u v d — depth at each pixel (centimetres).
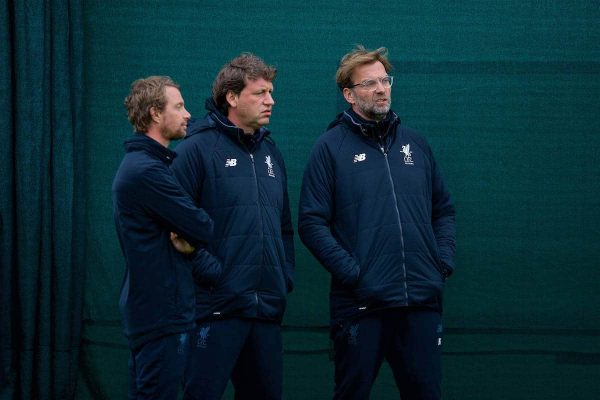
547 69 1741
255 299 1364
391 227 1443
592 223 1736
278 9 1748
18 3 1677
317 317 1744
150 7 1750
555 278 1738
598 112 1741
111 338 1738
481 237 1741
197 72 1750
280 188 1437
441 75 1744
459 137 1742
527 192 1742
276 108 1747
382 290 1421
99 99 1747
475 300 1741
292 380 1741
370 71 1479
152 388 1233
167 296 1237
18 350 1683
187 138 1414
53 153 1692
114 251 1741
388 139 1500
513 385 1738
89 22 1747
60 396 1691
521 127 1742
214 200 1382
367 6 1748
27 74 1678
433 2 1744
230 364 1357
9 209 1680
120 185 1240
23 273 1673
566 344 1734
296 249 1748
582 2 1741
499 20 1742
